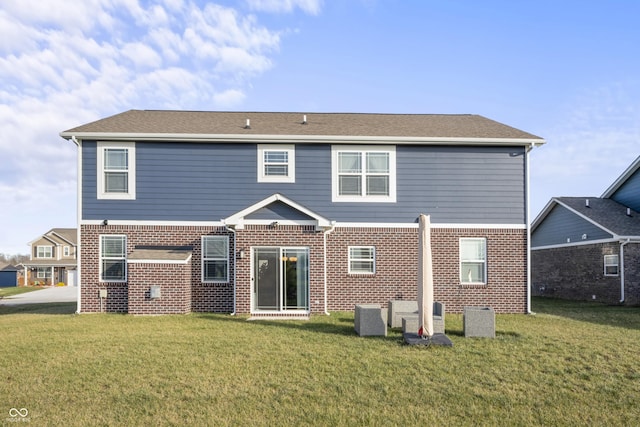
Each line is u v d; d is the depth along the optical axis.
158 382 7.99
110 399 7.21
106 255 16.45
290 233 15.74
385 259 16.81
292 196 16.83
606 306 20.42
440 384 7.97
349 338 11.52
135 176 16.56
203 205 16.67
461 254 17.06
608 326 13.73
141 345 10.63
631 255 21.12
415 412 6.79
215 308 16.39
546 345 10.88
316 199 16.86
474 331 11.83
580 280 24.25
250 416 6.62
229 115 20.41
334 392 7.55
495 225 17.08
